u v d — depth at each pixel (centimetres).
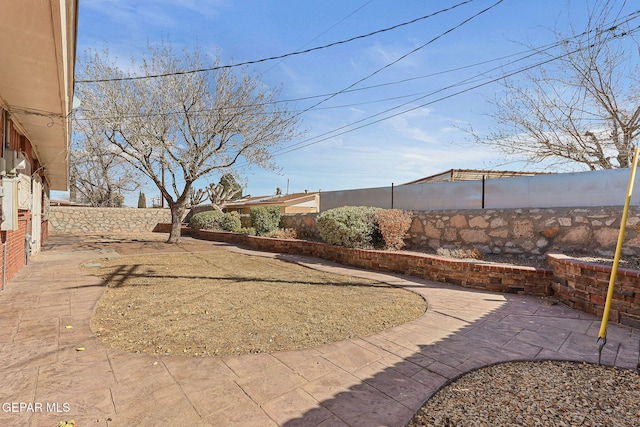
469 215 707
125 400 207
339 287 558
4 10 258
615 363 270
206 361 265
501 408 205
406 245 811
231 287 553
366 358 276
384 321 377
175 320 375
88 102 991
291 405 205
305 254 958
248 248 1155
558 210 597
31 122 573
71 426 179
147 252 993
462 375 249
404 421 191
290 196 2614
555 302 451
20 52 327
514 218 647
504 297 487
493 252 669
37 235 896
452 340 319
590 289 404
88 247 1091
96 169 2395
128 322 365
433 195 842
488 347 302
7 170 485
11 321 353
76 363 257
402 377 244
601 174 596
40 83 404
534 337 327
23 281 550
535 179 670
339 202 1066
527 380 242
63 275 606
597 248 546
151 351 286
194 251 1047
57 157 890
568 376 248
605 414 199
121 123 1016
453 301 463
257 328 351
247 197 3134
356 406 205
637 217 508
